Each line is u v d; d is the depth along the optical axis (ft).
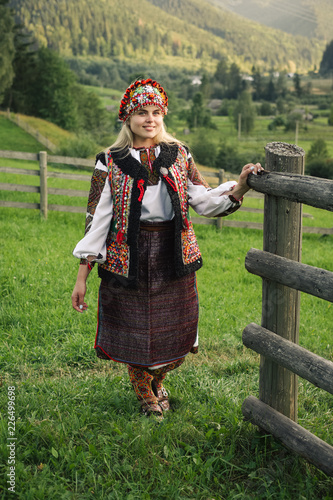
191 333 7.72
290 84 640.17
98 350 7.75
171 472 6.47
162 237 7.13
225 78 627.46
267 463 6.80
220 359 11.03
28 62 239.09
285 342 6.67
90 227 7.20
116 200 7.03
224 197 7.06
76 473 6.25
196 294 7.77
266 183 6.40
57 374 9.70
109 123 193.16
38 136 145.28
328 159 200.03
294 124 340.39
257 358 11.20
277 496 6.12
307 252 26.68
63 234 23.27
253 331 7.11
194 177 7.41
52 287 14.67
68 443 7.01
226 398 8.69
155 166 7.02
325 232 33.50
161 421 7.57
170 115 321.32
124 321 7.38
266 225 6.79
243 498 6.04
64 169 70.08
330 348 12.23
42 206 26.73
